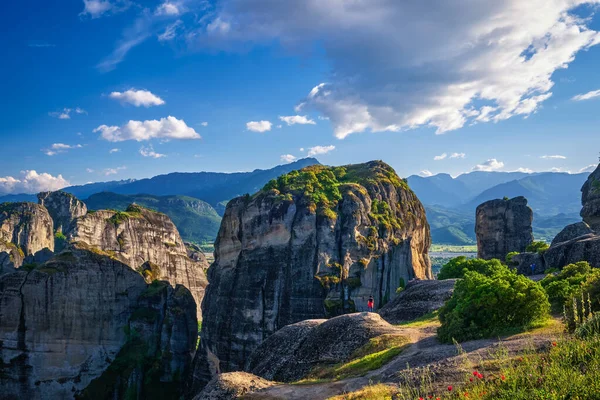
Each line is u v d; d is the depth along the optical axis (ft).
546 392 56.24
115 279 336.49
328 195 331.16
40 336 297.12
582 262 159.43
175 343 334.03
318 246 302.86
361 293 302.86
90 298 320.09
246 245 317.42
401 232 352.08
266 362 169.68
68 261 319.06
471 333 113.29
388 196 371.76
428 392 77.97
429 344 121.49
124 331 331.57
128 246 405.59
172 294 359.46
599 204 332.19
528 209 404.16
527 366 66.13
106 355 318.45
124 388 303.07
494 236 412.77
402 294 237.04
